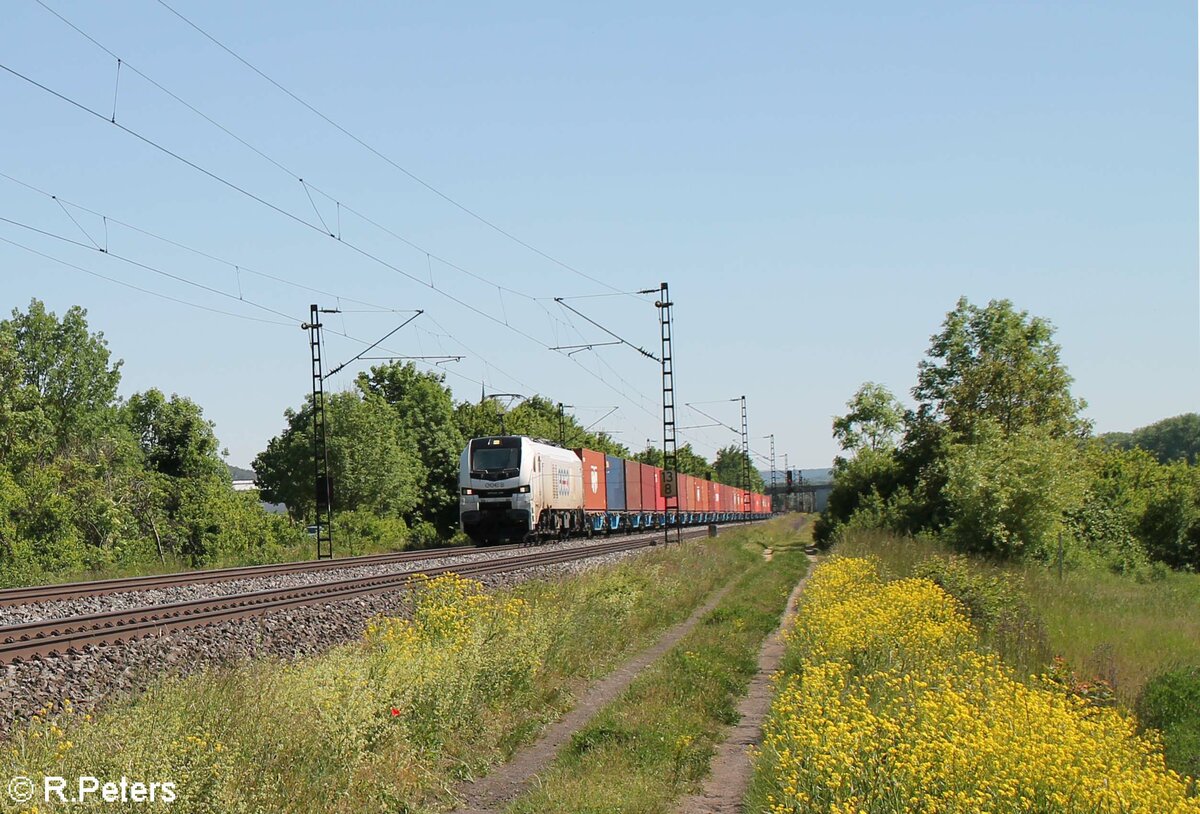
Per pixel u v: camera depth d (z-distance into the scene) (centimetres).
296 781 780
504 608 1512
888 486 5291
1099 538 4381
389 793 853
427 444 8019
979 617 1838
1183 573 4241
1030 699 892
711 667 1533
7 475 3994
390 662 1069
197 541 4672
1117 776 764
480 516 4231
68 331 6469
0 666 1212
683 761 1030
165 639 1413
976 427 3844
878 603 1506
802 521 12656
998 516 3362
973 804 712
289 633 1589
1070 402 5022
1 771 656
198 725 782
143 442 7169
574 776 963
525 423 8256
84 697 1110
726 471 17812
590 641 1655
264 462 8781
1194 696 1223
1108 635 1891
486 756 1047
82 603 1978
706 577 3147
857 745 782
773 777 883
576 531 5019
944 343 5241
